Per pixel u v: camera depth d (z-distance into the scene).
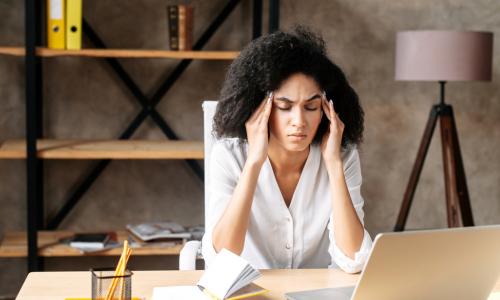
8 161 3.44
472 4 3.67
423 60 3.22
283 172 1.92
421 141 3.42
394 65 3.64
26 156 2.96
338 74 1.87
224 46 3.49
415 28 3.63
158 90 3.44
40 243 3.12
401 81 3.66
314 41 1.85
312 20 3.56
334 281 1.63
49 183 3.48
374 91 3.64
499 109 3.75
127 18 3.42
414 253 1.26
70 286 1.55
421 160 3.40
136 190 3.55
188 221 3.59
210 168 1.98
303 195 1.92
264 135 1.80
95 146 3.15
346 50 3.60
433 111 3.38
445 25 3.65
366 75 3.63
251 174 1.79
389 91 3.65
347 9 3.58
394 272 1.27
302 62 1.76
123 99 3.47
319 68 1.77
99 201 3.53
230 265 1.47
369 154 3.68
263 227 1.94
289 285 1.58
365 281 1.26
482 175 3.78
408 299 1.32
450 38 3.19
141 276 1.64
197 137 3.53
